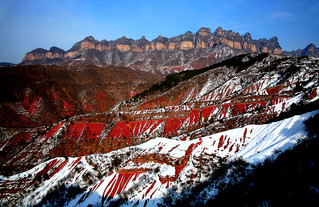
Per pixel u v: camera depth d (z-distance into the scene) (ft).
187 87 631.56
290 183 114.52
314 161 118.62
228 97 472.44
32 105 636.89
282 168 131.03
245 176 151.94
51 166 327.47
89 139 446.19
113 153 327.26
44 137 448.24
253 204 119.03
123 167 270.87
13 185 305.94
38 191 289.53
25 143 442.09
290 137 168.96
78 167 307.58
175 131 439.22
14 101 617.62
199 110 462.60
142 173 254.27
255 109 373.40
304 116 189.47
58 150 411.54
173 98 609.42
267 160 151.64
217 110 436.35
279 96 386.93
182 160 242.37
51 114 637.30
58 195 274.57
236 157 203.62
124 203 226.38
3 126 485.15
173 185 213.66
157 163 261.44
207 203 152.87
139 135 457.68
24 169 364.58
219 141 243.40
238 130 243.40
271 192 118.62
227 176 169.48
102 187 259.80
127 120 487.61
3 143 436.76
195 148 251.39
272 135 198.29
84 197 260.62
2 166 377.50
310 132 157.99
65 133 449.89
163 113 499.10
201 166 219.20
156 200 207.51
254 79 508.12
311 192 100.22
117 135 456.86
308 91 310.65
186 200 182.09
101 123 488.02
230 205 133.08
